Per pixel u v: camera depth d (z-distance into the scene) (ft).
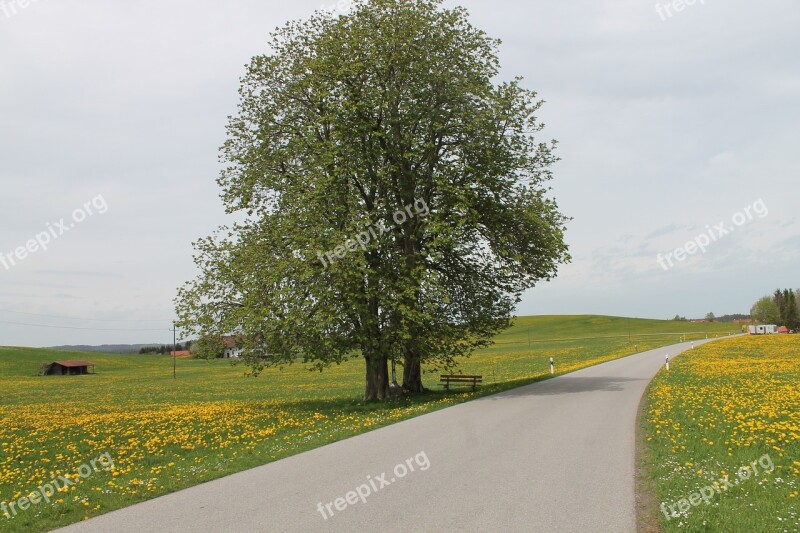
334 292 72.90
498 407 63.52
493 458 36.55
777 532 21.75
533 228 85.56
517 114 87.30
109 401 129.39
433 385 117.39
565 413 56.80
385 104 76.38
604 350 247.70
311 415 68.54
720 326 525.34
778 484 28.53
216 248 85.25
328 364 80.18
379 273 76.74
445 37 83.46
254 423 63.41
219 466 37.73
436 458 37.04
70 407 113.29
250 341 80.84
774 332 370.94
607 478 31.12
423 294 79.51
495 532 22.72
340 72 77.92
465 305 91.56
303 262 74.54
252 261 80.07
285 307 74.69
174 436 55.98
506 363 207.31
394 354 81.71
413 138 79.41
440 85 81.92
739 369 107.24
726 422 46.85
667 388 75.05
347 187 78.69
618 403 64.23
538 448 39.50
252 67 86.99
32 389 192.44
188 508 27.71
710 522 22.94
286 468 36.04
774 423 45.14
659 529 22.94
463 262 90.48
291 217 78.43
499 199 86.12
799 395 62.44
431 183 83.46
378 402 82.28
